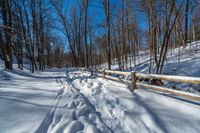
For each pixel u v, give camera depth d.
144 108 4.35
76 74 15.73
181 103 4.20
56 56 56.06
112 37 23.56
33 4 21.30
